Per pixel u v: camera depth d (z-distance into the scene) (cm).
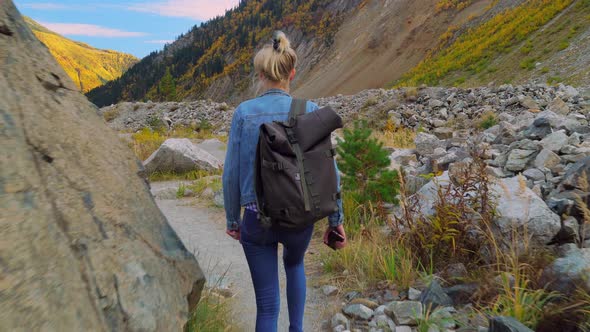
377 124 2277
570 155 559
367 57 14900
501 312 286
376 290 368
